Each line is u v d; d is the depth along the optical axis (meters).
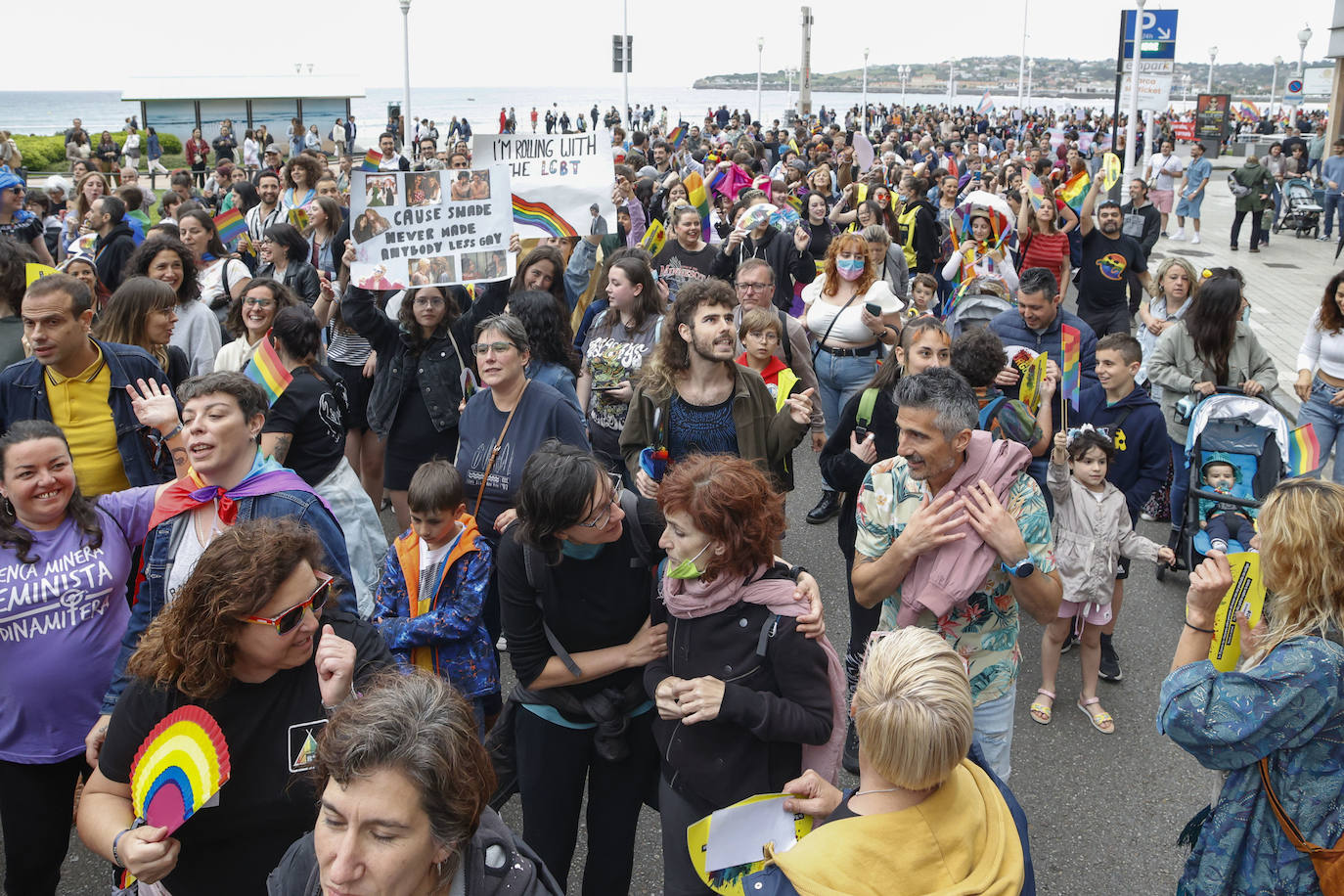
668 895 3.17
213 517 3.38
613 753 3.27
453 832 1.89
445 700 1.97
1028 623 6.48
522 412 4.80
